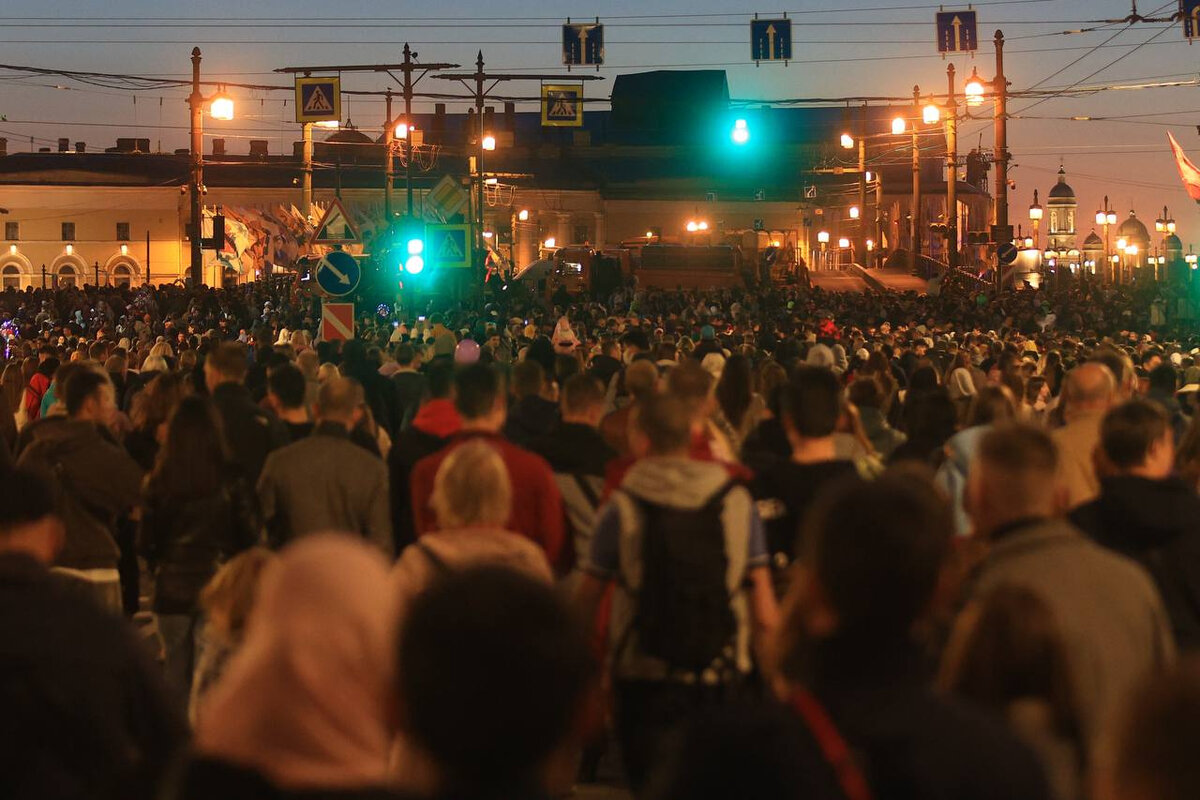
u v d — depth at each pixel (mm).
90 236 142250
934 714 3744
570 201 148750
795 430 8609
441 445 11547
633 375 12312
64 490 10461
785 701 3812
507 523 9250
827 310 68188
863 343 33500
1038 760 3678
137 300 73125
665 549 7199
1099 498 7461
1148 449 7559
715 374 16203
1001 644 4660
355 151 148500
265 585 3738
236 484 10008
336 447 10391
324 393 10688
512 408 13227
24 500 6277
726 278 98125
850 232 149500
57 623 5254
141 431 13688
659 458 7500
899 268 111250
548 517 9305
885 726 3701
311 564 3674
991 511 6086
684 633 7148
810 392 8562
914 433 11898
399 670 3236
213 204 141750
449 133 154000
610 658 7340
